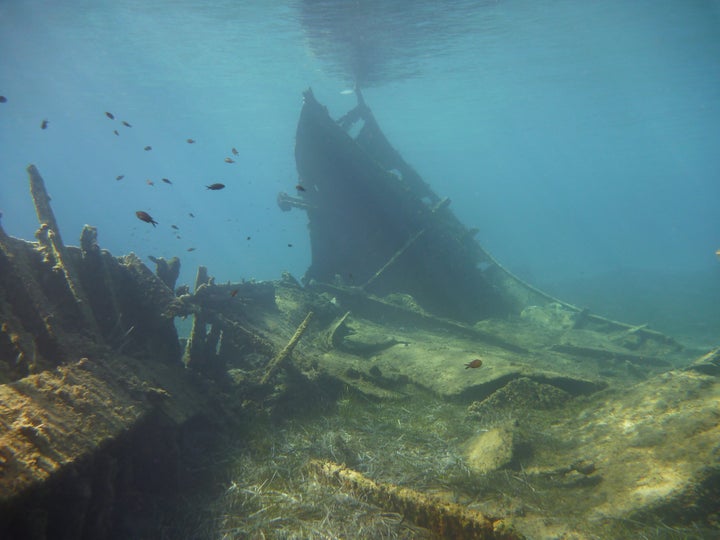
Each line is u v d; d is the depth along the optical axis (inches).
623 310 782.5
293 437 229.8
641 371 372.2
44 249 227.3
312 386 272.8
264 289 387.2
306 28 767.7
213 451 216.7
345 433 231.0
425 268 532.1
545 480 175.3
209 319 280.4
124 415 154.4
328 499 170.6
